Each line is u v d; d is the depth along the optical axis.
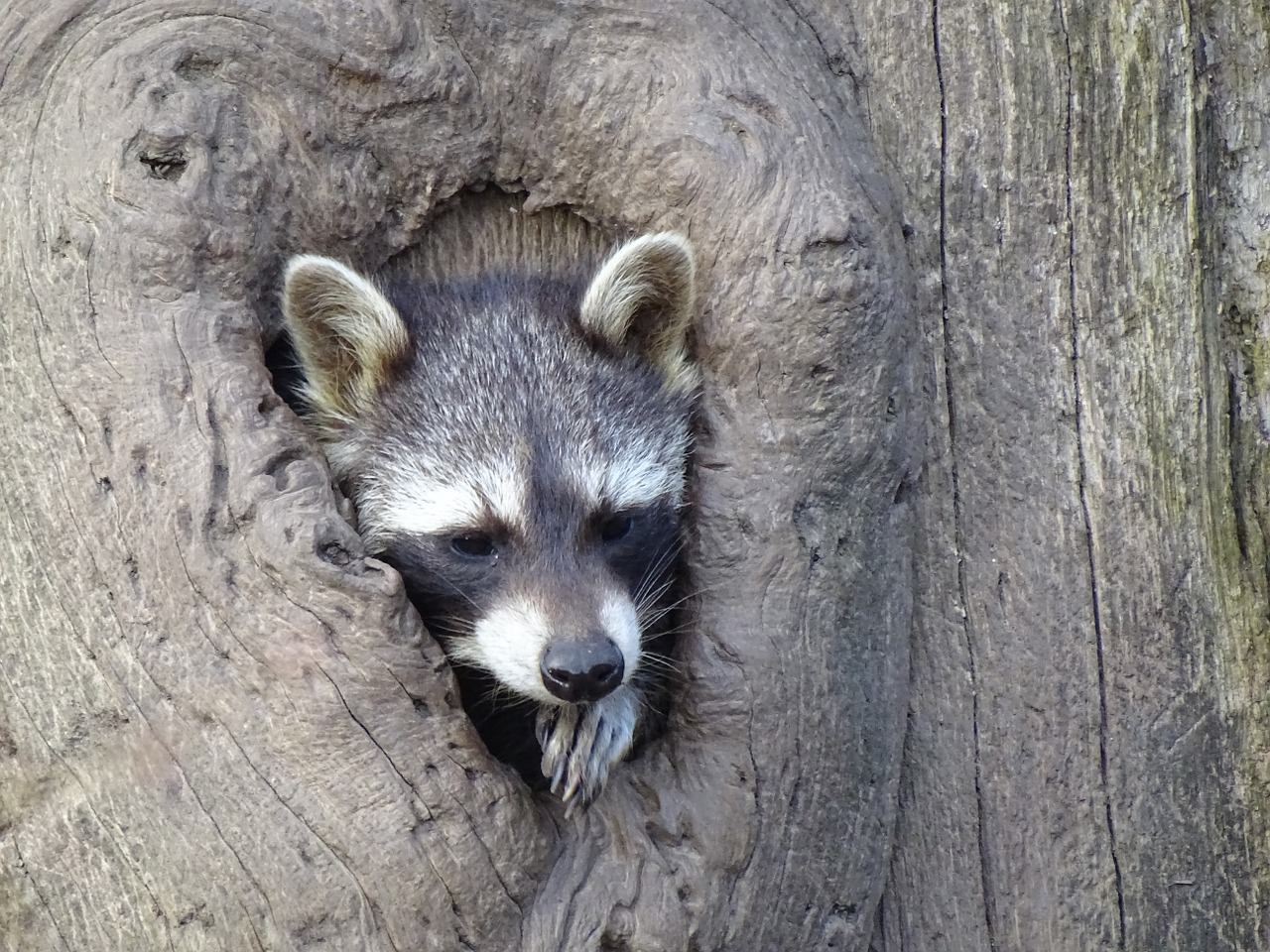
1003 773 6.67
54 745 5.61
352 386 6.93
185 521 5.48
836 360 6.23
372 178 6.66
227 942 5.40
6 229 5.79
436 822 5.43
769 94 6.54
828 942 6.22
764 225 6.31
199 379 5.65
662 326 6.87
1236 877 6.64
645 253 6.47
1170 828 6.62
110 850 5.53
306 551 5.41
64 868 5.60
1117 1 6.43
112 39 6.04
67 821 5.58
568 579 6.36
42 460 5.61
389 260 7.24
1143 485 6.55
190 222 5.85
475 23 6.61
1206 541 6.56
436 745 5.48
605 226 7.07
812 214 6.27
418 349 6.96
